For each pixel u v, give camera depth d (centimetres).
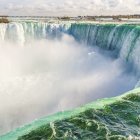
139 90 1254
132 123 986
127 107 1086
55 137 884
